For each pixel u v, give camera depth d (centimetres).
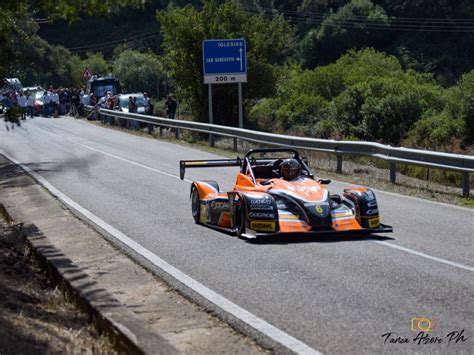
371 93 5381
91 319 984
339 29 12788
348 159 3456
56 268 1195
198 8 11644
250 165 1728
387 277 1234
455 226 1750
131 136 4838
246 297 1127
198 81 5359
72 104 7025
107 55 12250
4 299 1023
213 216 1730
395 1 12938
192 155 3572
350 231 1527
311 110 5844
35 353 810
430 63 11819
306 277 1241
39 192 2397
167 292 1180
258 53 5434
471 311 1032
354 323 986
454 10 12444
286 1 14475
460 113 4803
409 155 2477
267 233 1506
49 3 1304
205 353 889
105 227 1764
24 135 4953
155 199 2211
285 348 895
